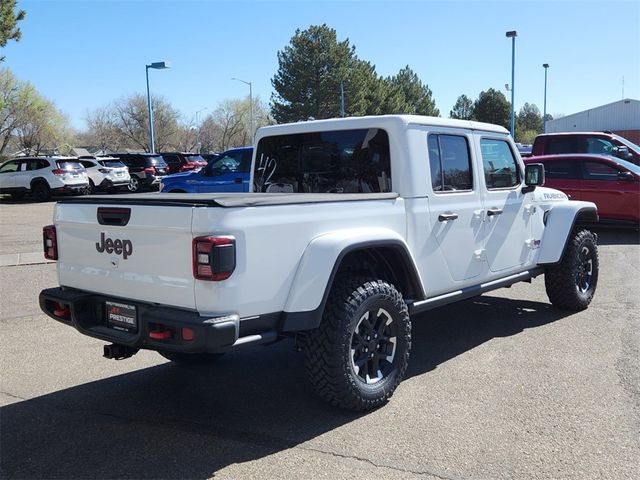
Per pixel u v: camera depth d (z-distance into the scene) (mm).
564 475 3262
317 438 3750
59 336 6098
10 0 20375
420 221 4637
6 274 8969
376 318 4195
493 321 6445
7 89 54188
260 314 3564
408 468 3359
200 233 3334
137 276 3701
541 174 5777
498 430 3803
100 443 3729
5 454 3592
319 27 53750
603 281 8328
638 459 3424
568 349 5391
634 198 11984
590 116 66312
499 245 5570
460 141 5180
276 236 3604
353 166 4969
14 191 23344
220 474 3326
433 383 4637
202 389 4652
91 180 25031
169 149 77312
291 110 53781
